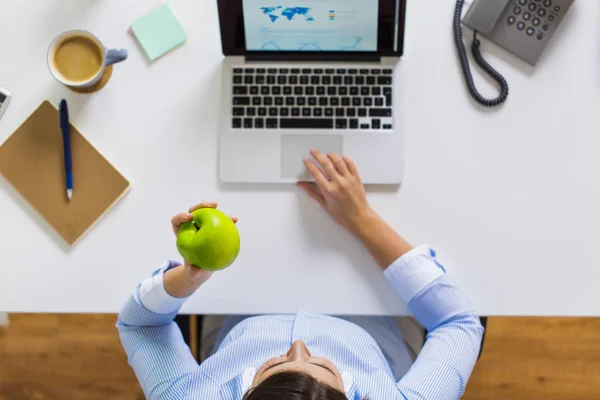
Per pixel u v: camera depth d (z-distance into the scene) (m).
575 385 1.46
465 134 0.93
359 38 0.90
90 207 0.91
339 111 0.92
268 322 0.95
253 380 0.76
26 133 0.91
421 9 0.95
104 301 0.92
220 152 0.92
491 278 0.92
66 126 0.91
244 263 0.92
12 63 0.93
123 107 0.93
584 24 0.94
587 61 0.94
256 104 0.92
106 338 1.47
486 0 0.90
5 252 0.91
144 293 0.85
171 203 0.92
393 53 0.91
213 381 0.88
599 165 0.92
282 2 0.84
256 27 0.88
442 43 0.95
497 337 1.47
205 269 0.76
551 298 0.91
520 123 0.93
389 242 0.89
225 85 0.92
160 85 0.94
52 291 0.91
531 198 0.92
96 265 0.91
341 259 0.92
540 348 1.47
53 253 0.91
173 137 0.93
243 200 0.92
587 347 1.46
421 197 0.93
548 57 0.94
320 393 0.63
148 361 0.87
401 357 1.05
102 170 0.91
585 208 0.92
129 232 0.92
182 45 0.94
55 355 1.47
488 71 0.94
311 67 0.92
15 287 0.91
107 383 1.47
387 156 0.92
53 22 0.94
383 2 0.84
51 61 0.89
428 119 0.93
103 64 0.87
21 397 1.47
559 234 0.92
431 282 0.89
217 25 0.95
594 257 0.91
